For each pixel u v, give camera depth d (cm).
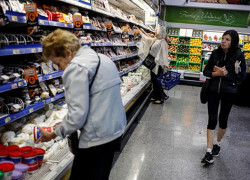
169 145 378
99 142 153
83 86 140
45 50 150
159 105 621
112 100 155
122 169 298
